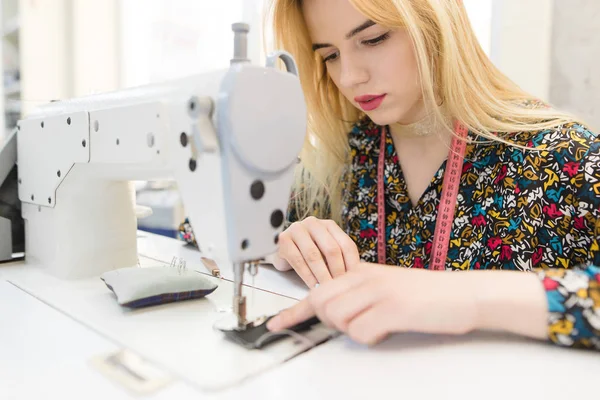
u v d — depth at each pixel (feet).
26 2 6.40
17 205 2.63
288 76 1.50
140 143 1.75
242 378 1.27
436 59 2.47
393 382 1.25
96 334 1.59
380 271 1.62
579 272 1.48
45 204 2.29
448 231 2.53
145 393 1.20
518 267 2.33
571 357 1.38
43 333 1.60
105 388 1.23
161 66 6.76
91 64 6.98
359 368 1.33
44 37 6.59
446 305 1.43
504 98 2.71
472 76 2.50
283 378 1.28
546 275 1.49
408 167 2.84
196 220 1.58
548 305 1.40
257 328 1.57
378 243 2.87
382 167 2.93
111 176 2.10
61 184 2.20
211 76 1.49
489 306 1.43
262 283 2.35
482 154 2.54
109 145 1.91
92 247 2.27
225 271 2.50
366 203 2.97
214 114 1.42
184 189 1.61
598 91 4.00
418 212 2.69
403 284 1.51
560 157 2.25
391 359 1.39
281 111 1.48
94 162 2.01
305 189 3.36
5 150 2.54
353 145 3.18
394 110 2.46
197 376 1.28
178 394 1.20
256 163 1.44
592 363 1.34
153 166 1.74
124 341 1.52
